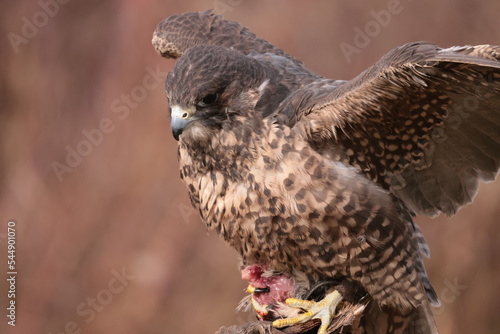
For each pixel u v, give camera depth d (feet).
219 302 44.09
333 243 23.84
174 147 45.11
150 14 45.68
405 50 21.84
